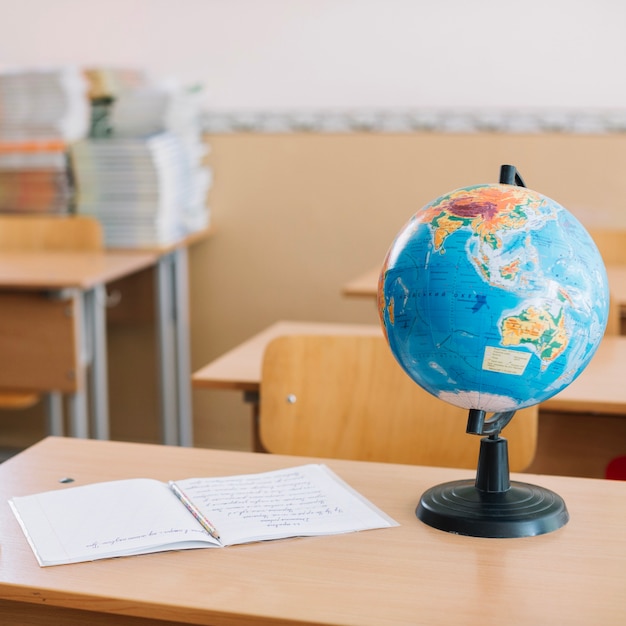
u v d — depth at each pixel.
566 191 3.52
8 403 2.95
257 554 1.13
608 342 2.31
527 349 1.10
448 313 1.11
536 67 3.48
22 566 1.10
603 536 1.18
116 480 1.38
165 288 3.58
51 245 3.42
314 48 3.63
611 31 3.41
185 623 1.09
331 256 3.74
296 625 0.97
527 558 1.11
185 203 3.61
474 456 1.74
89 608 1.03
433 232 1.13
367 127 3.63
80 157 3.47
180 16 3.72
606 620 0.96
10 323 2.94
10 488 1.36
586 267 1.13
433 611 0.98
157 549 1.14
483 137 3.54
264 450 2.13
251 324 3.85
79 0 3.78
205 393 3.88
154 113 3.53
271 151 3.73
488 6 3.48
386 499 1.31
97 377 3.19
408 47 3.56
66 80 3.44
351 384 1.80
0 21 3.84
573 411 2.00
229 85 3.72
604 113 3.45
